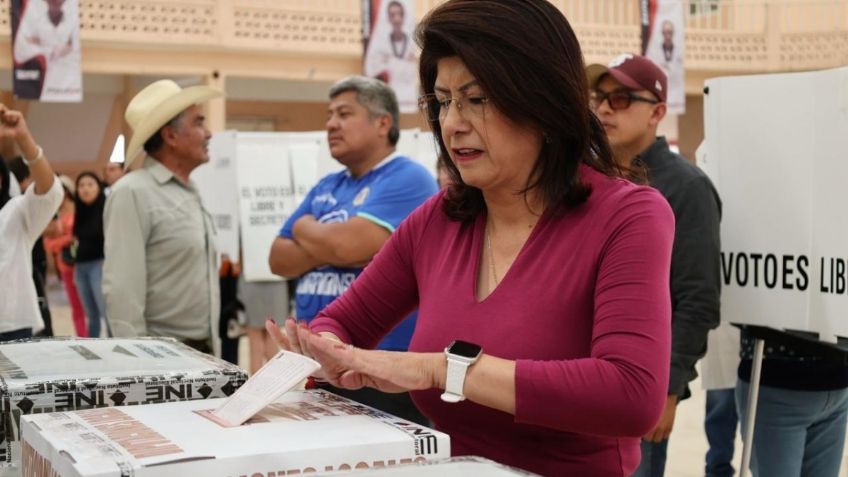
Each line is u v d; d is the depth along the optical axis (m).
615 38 14.79
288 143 5.29
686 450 4.81
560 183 1.36
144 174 3.13
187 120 3.17
